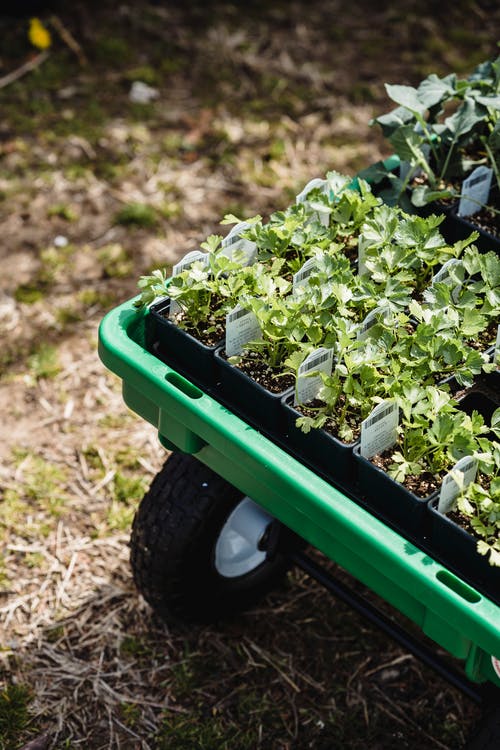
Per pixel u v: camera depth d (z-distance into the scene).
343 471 2.12
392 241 2.48
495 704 2.17
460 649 1.94
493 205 2.75
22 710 2.65
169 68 4.79
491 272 2.29
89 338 3.59
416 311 2.23
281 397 2.16
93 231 3.99
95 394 3.42
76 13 5.05
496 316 2.43
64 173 4.23
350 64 4.88
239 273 2.30
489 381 2.29
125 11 5.08
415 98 2.66
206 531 2.53
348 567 2.07
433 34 5.06
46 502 3.10
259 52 4.92
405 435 2.10
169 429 2.26
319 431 2.11
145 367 2.16
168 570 2.57
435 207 2.67
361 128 4.53
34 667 2.75
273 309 2.21
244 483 2.18
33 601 2.88
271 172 4.27
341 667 2.78
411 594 1.88
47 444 3.27
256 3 5.23
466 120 2.68
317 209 2.43
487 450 2.03
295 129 4.50
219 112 4.58
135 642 2.81
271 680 2.75
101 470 3.20
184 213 4.07
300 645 2.83
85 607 2.88
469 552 1.95
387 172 2.66
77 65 4.79
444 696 2.71
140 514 2.56
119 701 2.69
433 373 2.28
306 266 2.31
